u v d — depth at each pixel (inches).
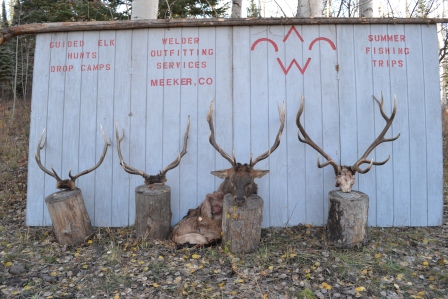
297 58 201.6
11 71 633.6
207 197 178.5
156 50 204.4
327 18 199.0
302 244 175.9
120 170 203.9
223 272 149.9
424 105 199.8
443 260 156.7
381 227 199.9
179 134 202.7
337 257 158.9
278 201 201.5
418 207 200.5
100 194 203.9
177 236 172.9
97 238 184.9
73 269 153.5
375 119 200.1
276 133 200.8
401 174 200.2
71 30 204.7
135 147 203.3
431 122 199.8
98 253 169.3
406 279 143.3
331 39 201.5
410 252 167.2
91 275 148.1
